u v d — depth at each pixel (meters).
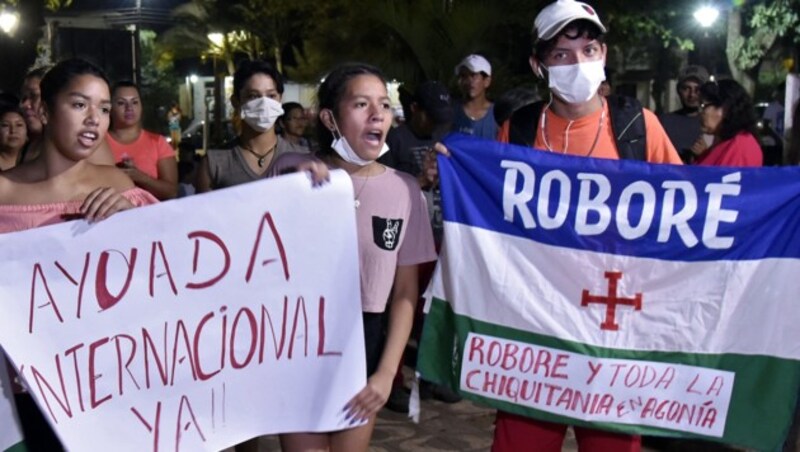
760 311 3.42
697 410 3.47
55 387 3.01
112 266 3.05
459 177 3.53
